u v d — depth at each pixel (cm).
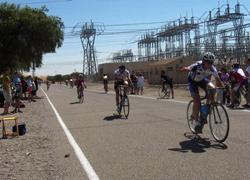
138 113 1145
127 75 1084
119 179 439
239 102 1217
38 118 1168
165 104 1443
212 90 636
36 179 461
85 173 475
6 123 1035
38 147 672
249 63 1193
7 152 637
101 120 1013
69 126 927
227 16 3916
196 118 668
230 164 480
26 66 2789
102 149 618
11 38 2459
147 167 486
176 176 438
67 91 3778
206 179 421
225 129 605
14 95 1370
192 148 590
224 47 4453
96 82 6719
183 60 3638
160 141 662
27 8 2612
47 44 2638
